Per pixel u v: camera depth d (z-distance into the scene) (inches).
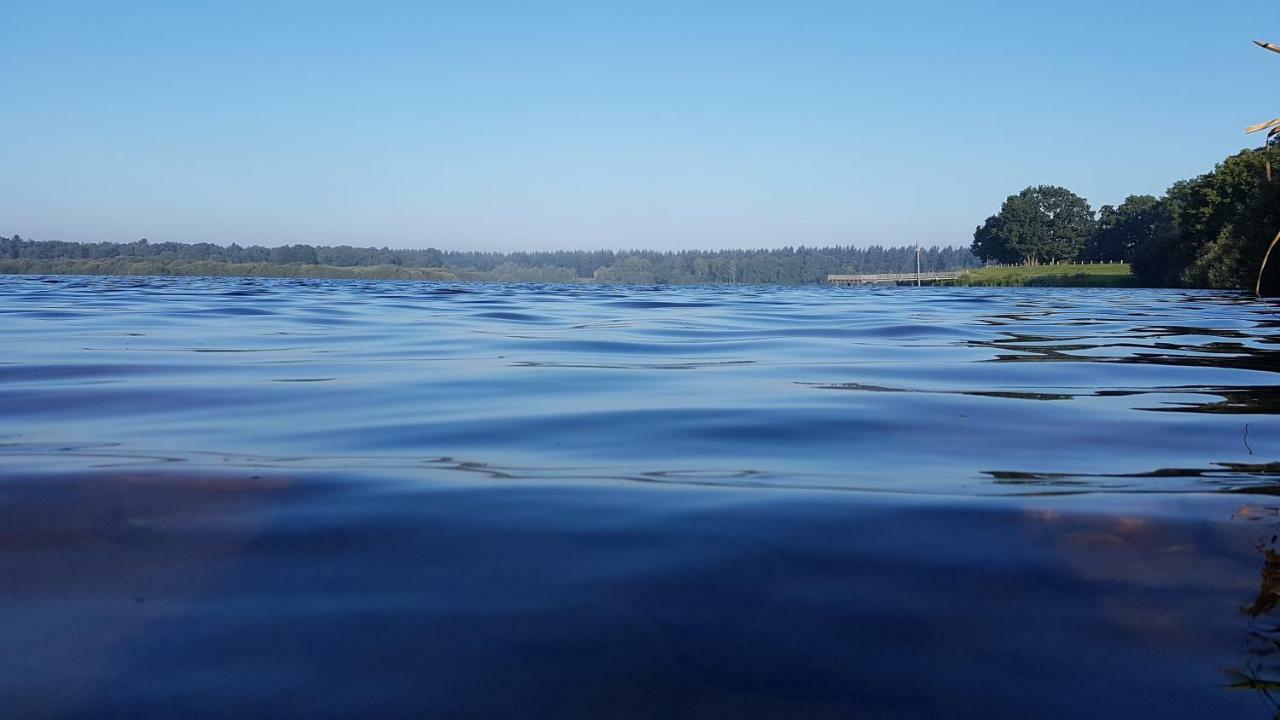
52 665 67.4
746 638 72.6
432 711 61.6
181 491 114.5
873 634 73.6
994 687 65.8
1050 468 132.3
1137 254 2635.3
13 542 93.8
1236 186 1968.5
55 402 192.4
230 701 62.6
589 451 144.3
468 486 118.9
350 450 144.0
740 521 102.7
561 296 1141.1
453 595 80.3
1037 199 5211.6
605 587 82.4
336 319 526.9
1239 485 121.0
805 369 270.4
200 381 229.9
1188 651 71.2
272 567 87.2
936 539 96.4
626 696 63.7
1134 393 215.6
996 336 417.1
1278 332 447.5
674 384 231.8
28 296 810.8
